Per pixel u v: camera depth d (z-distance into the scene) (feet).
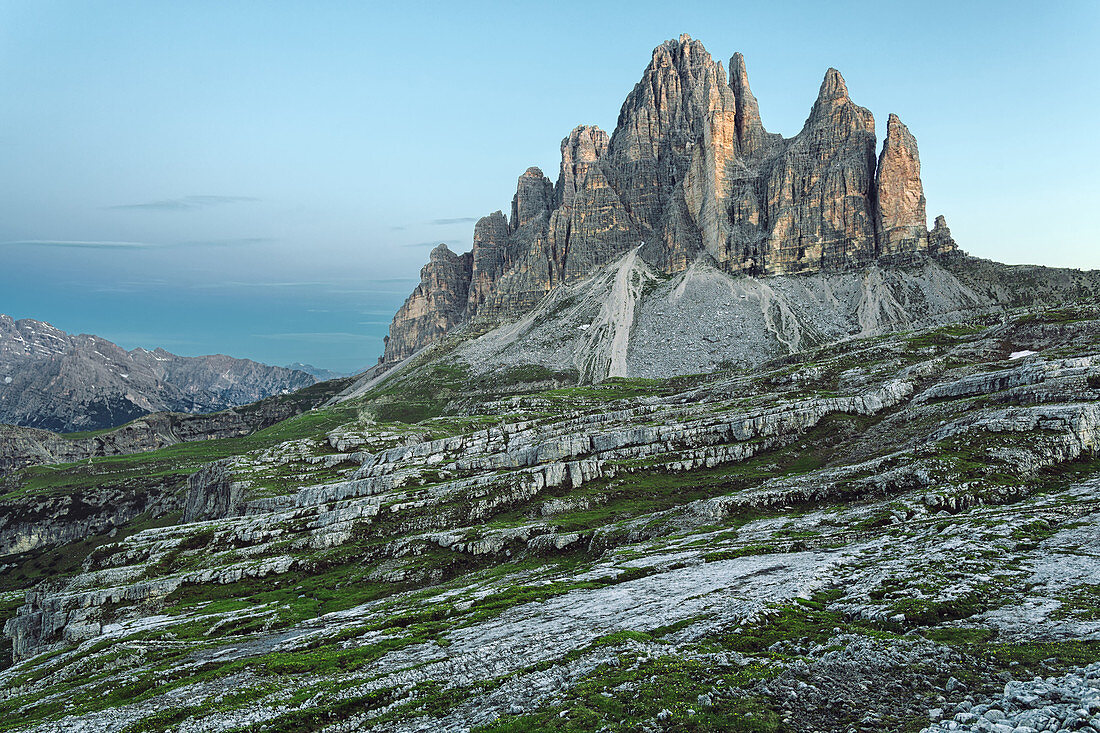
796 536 289.33
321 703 145.69
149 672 236.84
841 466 456.45
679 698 110.01
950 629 131.85
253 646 264.52
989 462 345.92
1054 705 91.30
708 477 529.86
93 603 448.65
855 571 200.44
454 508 522.88
